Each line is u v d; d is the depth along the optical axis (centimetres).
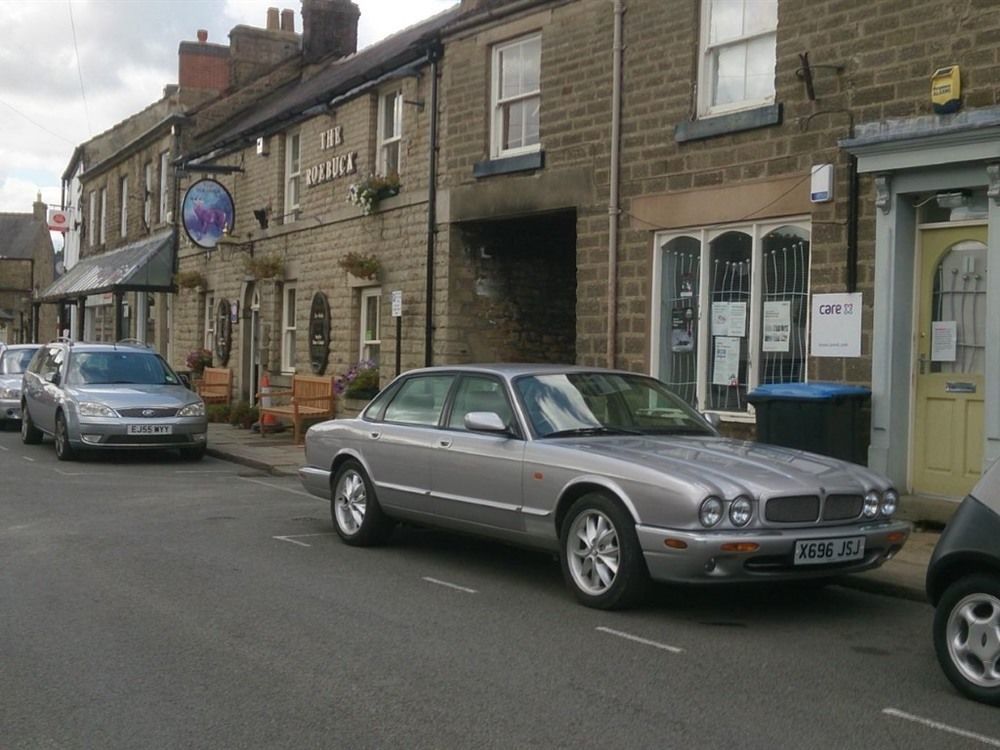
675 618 691
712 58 1192
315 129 1980
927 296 990
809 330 1072
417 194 1628
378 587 772
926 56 974
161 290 2702
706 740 473
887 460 981
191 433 1566
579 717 501
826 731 487
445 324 1559
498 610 705
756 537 638
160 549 909
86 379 1623
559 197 1362
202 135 2684
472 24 1499
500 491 768
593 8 1318
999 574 523
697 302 1202
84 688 540
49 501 1168
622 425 800
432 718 499
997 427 903
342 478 942
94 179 3566
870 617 702
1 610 694
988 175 909
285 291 2128
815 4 1064
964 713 515
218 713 504
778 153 1100
